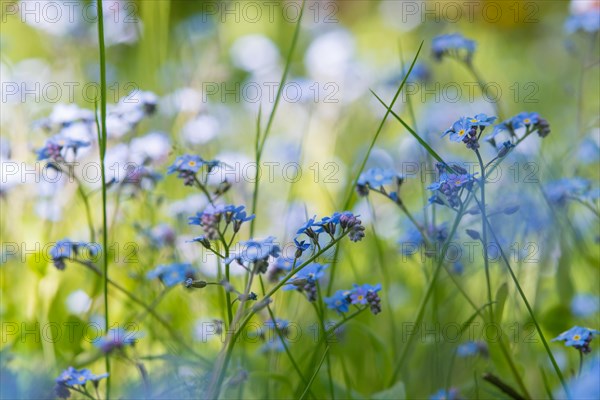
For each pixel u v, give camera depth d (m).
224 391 3.55
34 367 4.37
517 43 12.75
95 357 4.14
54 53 8.66
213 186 5.39
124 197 5.39
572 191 4.54
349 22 13.60
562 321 4.54
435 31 11.28
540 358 4.43
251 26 12.01
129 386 4.02
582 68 5.68
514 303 4.37
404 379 4.14
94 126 5.08
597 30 5.65
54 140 4.22
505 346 3.68
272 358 4.02
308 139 8.28
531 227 4.61
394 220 6.38
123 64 9.23
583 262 5.26
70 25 8.46
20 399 3.93
